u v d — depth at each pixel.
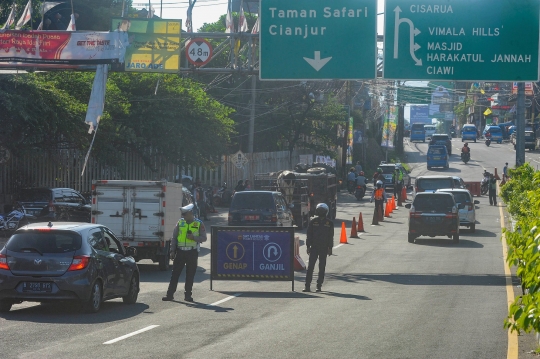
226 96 56.25
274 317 12.13
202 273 19.34
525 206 21.53
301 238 28.88
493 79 20.77
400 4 20.83
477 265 20.38
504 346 9.70
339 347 9.57
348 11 20.89
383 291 15.68
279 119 59.03
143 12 46.56
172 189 20.75
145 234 19.95
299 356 8.98
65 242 12.43
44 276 12.14
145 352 9.16
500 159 84.00
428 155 74.62
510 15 20.72
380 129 105.12
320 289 15.91
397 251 24.05
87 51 21.92
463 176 66.62
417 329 10.97
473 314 12.48
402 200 50.84
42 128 28.34
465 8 20.75
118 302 14.20
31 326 11.16
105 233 13.81
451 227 26.00
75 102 30.55
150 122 38.12
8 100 26.16
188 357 8.87
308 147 63.06
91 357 8.85
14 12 22.84
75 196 30.03
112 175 39.34
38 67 22.00
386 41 20.88
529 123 92.50
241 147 58.66
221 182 49.91
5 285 12.14
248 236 15.86
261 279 15.80
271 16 21.02
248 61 22.78
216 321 11.70
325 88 65.06
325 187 35.06
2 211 30.64
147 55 22.34
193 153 39.84
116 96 34.91
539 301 5.92
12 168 32.03
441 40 20.77
